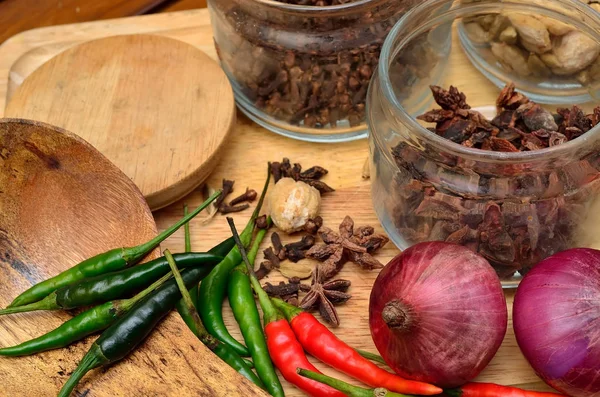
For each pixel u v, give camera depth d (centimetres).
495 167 39
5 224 43
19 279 43
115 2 59
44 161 43
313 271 44
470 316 38
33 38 53
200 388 39
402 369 40
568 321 38
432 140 40
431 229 42
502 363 42
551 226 41
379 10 45
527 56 48
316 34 45
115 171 43
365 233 45
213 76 48
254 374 41
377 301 40
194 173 45
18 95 48
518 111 44
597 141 40
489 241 41
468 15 47
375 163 44
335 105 47
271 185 47
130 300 40
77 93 48
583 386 39
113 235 43
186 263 41
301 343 42
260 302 42
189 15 55
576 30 46
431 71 48
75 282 41
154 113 47
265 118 49
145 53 50
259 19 45
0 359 40
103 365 40
